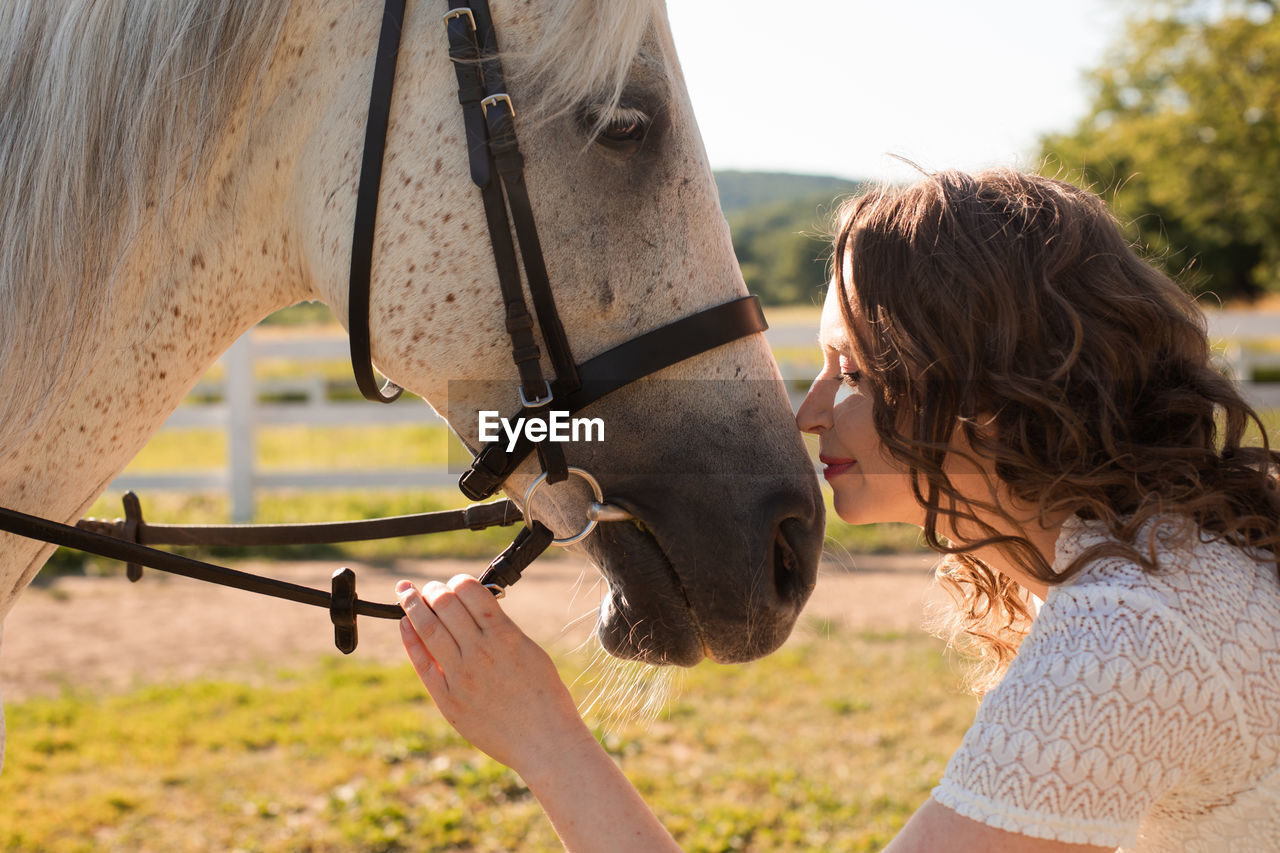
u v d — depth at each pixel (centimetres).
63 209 110
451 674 101
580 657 395
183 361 126
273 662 412
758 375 122
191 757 326
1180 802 88
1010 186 103
